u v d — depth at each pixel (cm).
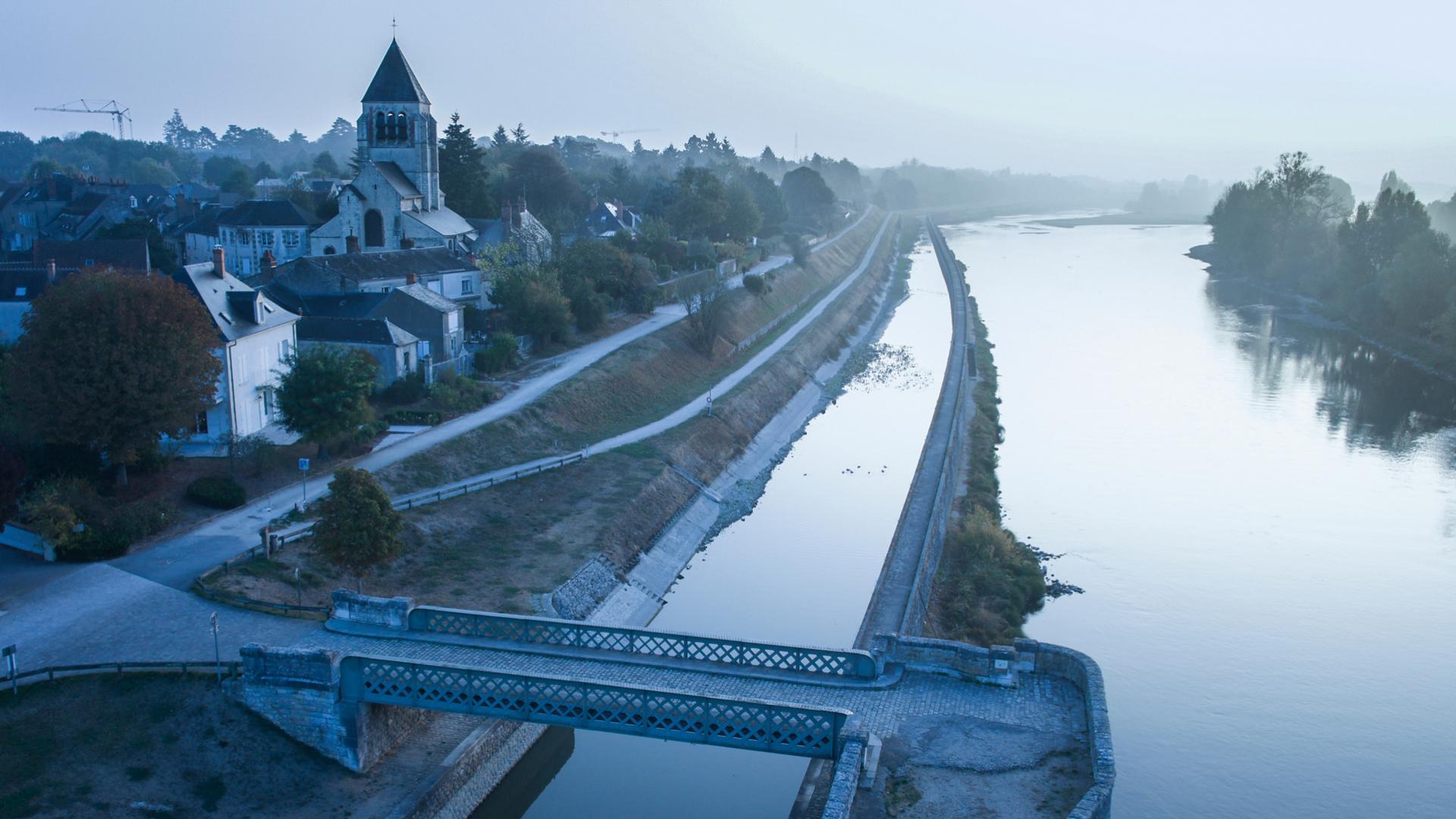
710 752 5066
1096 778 3362
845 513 8400
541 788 4731
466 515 6869
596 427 9206
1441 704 5541
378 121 13825
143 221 13712
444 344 9556
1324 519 8156
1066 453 9744
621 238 16062
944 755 3656
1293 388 12425
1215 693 5600
